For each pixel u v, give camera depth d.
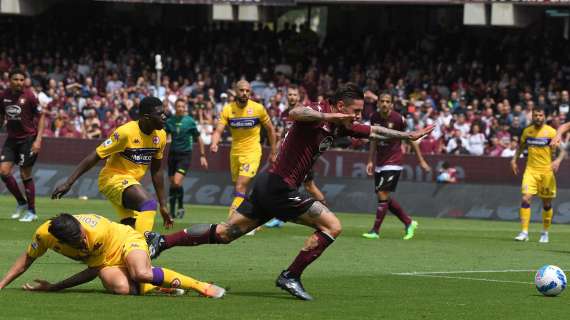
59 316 15.04
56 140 49.47
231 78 63.66
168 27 71.56
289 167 17.52
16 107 32.16
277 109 54.72
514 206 41.59
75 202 44.88
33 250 17.00
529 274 22.31
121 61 67.50
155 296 17.12
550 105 53.03
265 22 67.69
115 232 17.25
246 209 17.98
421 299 17.78
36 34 70.81
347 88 17.44
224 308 16.12
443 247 28.50
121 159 21.48
